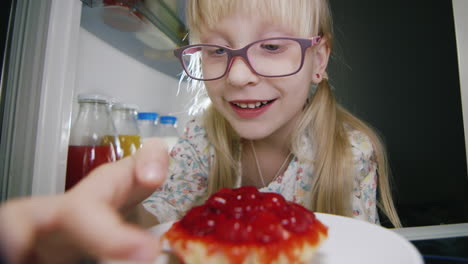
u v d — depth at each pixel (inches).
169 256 4.7
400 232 7.0
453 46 13.2
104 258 2.7
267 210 4.8
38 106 8.1
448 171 13.6
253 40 8.9
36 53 8.0
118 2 10.3
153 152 4.4
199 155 13.4
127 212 5.6
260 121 9.6
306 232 4.6
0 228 2.5
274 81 8.9
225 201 4.9
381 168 12.2
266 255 4.2
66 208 2.8
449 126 13.5
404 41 13.9
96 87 13.5
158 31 12.9
